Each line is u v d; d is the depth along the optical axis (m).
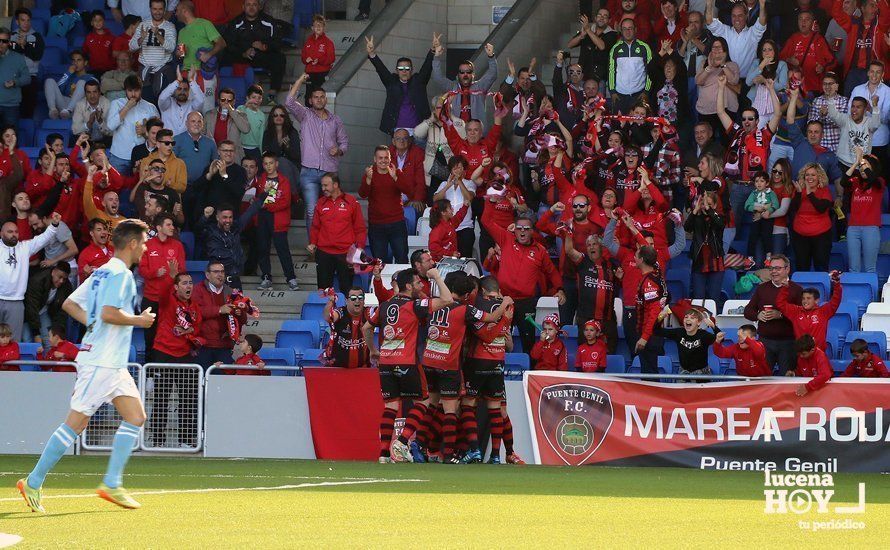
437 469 45.56
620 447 51.00
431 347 49.59
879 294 62.16
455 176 65.38
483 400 52.47
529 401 51.94
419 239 69.56
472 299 53.25
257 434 54.09
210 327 57.19
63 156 67.38
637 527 26.53
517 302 59.16
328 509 29.53
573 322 60.84
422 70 75.69
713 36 74.12
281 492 34.22
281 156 71.62
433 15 86.19
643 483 40.12
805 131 69.62
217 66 81.00
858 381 49.19
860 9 73.88
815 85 72.69
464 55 87.38
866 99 68.06
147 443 54.22
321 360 55.12
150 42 78.75
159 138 67.19
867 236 62.78
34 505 28.44
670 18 76.88
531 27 83.06
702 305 58.78
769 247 63.78
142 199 66.31
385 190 66.75
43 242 62.38
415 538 24.00
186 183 68.69
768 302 54.06
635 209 60.97
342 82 79.38
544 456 51.50
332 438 53.47
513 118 75.38
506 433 51.31
